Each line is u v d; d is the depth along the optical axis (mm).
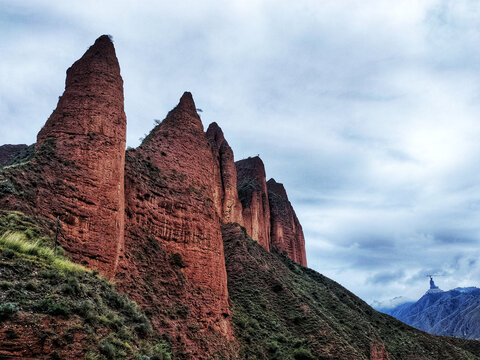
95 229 26250
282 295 52875
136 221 34219
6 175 24062
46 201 24594
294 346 42906
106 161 29312
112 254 26578
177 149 46750
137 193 35719
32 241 20359
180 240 37469
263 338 42156
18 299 15172
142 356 18234
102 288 20922
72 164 27797
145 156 42500
